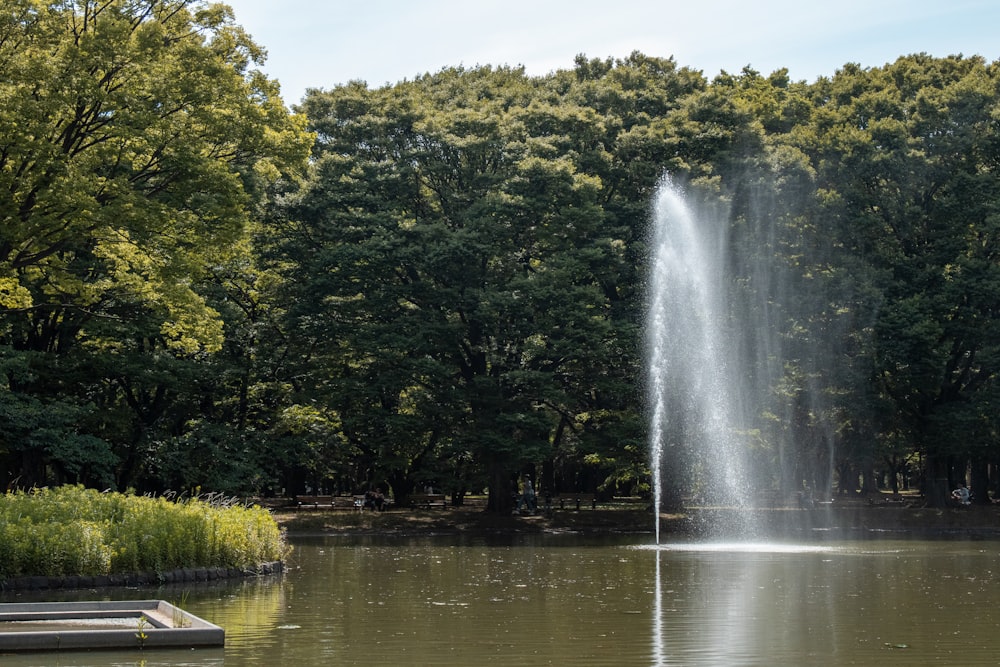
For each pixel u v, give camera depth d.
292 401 44.97
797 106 56.50
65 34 25.67
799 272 48.75
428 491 62.69
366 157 49.12
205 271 27.42
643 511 47.22
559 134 49.69
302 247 46.41
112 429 37.94
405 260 44.72
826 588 20.02
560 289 44.00
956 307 49.19
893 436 53.84
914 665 11.97
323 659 12.05
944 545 33.38
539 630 14.39
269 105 28.47
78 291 27.11
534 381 44.50
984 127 51.38
